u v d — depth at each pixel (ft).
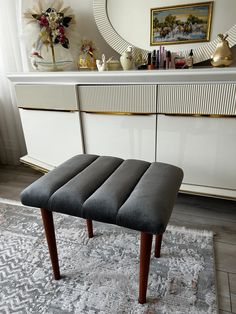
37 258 3.63
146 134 4.34
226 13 4.26
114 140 4.63
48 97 4.77
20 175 6.36
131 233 4.10
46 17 4.69
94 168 3.01
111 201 2.38
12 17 5.52
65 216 4.58
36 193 2.64
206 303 2.89
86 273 3.34
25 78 4.81
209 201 4.91
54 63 5.02
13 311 2.88
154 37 4.82
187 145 4.17
